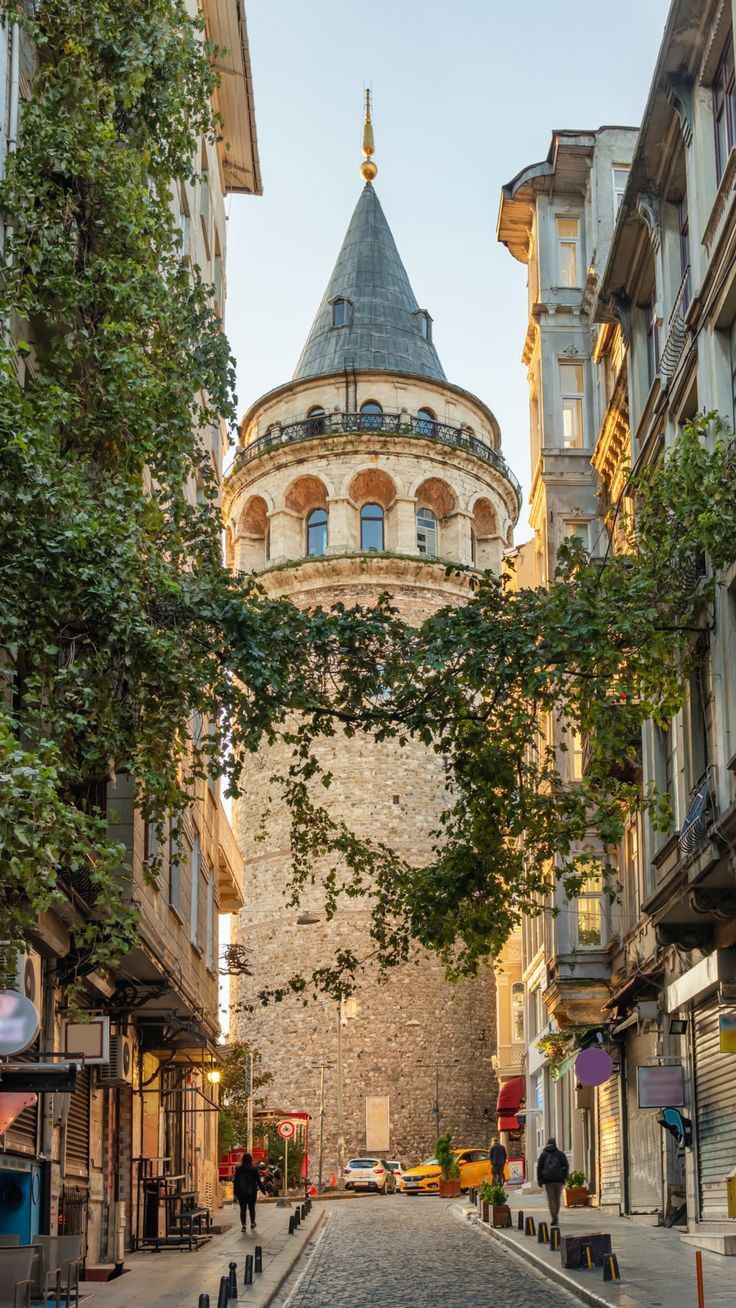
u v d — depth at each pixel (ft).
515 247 134.00
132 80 46.34
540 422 121.90
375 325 209.87
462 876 59.36
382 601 47.29
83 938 37.93
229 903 142.61
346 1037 184.03
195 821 94.89
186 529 49.80
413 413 201.77
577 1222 84.94
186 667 42.14
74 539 37.22
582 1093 106.01
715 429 51.85
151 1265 67.87
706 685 61.77
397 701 47.32
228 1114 172.65
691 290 65.51
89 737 40.42
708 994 64.39
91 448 44.70
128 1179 75.36
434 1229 93.15
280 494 198.18
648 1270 56.08
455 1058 186.39
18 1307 38.06
